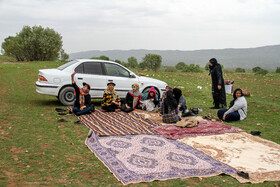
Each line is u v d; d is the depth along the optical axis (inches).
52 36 1357.0
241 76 1065.5
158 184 155.9
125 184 152.4
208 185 158.7
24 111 341.4
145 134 260.1
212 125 305.7
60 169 169.9
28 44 1307.8
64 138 239.9
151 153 207.5
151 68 1647.4
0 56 1894.7
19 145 210.8
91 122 298.0
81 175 163.0
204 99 518.6
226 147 230.7
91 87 396.8
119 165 180.2
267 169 186.4
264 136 274.2
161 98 431.5
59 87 384.5
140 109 400.2
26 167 168.1
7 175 151.9
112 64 421.1
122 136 250.2
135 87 395.9
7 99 422.6
